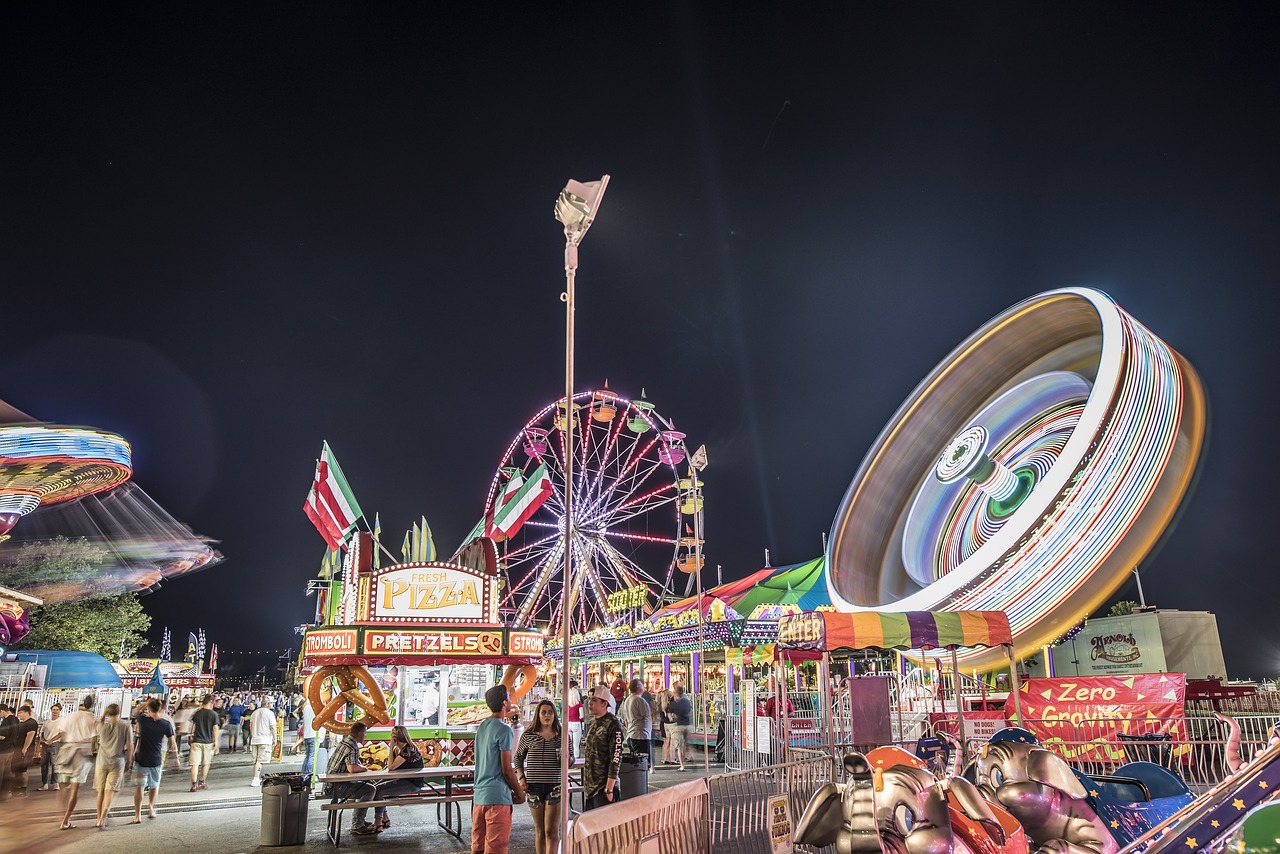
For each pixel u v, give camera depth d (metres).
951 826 5.03
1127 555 18.05
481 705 15.58
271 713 17.11
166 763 22.72
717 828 6.42
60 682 22.41
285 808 10.34
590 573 31.19
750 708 18.78
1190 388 19.56
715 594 31.05
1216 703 16.59
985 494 23.81
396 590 13.08
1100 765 13.31
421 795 10.89
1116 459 18.06
